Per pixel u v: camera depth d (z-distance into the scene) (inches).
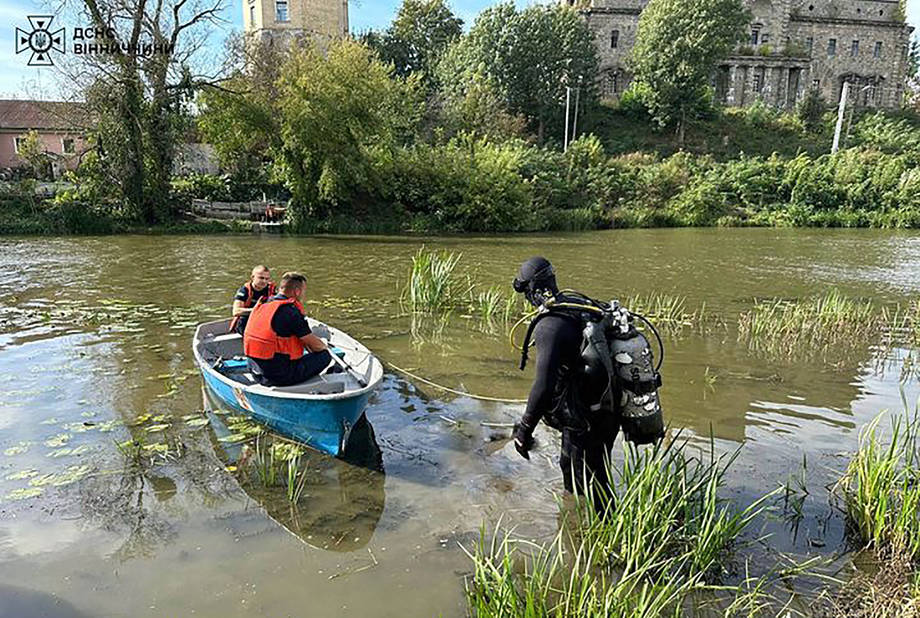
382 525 150.9
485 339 326.0
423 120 1563.7
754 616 118.2
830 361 289.4
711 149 1900.8
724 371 273.0
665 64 1952.5
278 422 199.0
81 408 223.1
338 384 202.4
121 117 884.6
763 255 759.1
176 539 144.6
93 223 878.4
